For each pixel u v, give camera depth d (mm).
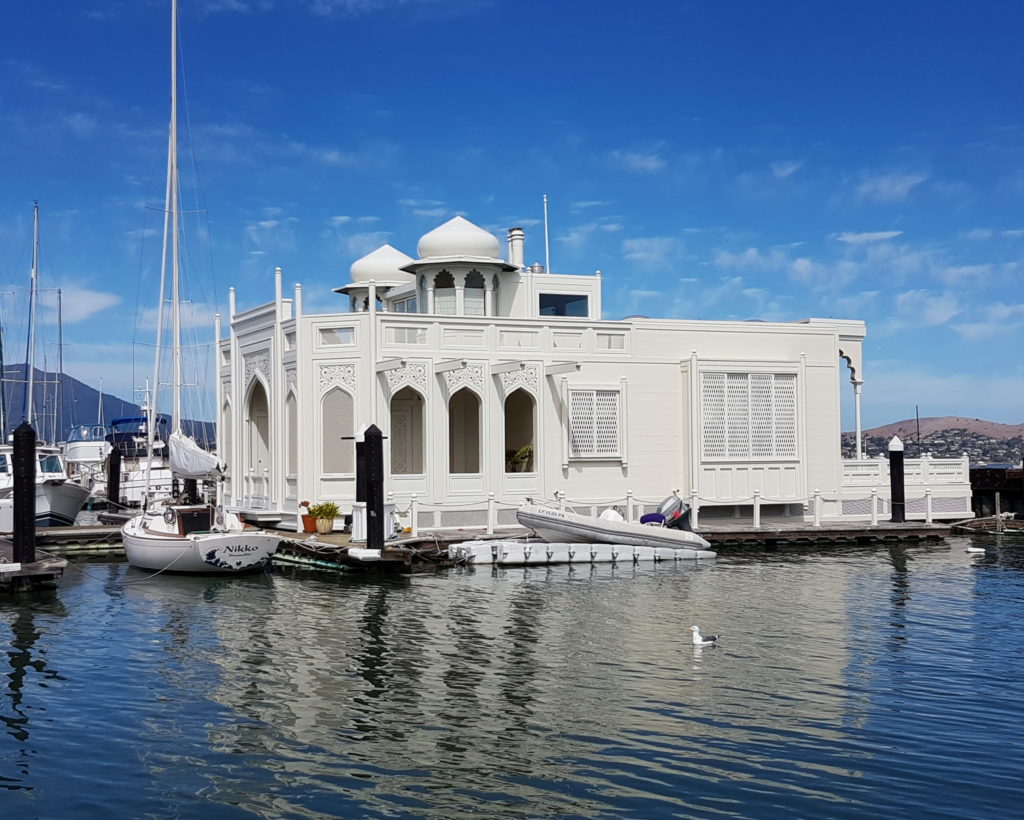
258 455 37688
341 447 32469
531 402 36500
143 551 27578
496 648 18312
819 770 12180
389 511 29469
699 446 35188
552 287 37969
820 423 37594
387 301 41312
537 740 13258
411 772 12188
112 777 12148
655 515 32000
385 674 16516
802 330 37562
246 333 36719
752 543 34000
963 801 11273
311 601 23250
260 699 15180
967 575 27625
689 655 17781
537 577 26938
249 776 12125
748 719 14086
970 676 16391
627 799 11359
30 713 14602
